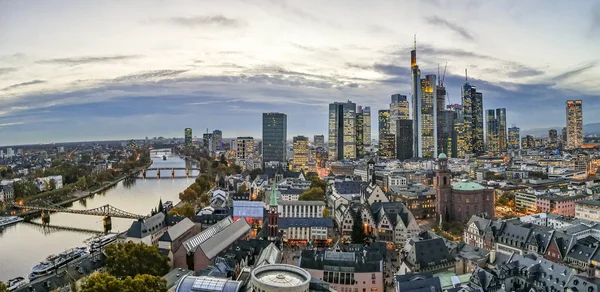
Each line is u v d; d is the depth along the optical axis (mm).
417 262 188250
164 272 194875
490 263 188250
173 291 166625
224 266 190375
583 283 149750
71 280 180750
